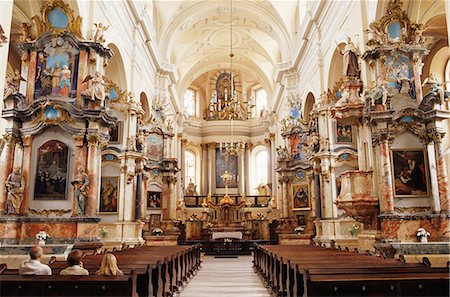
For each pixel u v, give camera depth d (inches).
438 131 421.1
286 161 885.8
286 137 896.9
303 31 776.9
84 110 453.4
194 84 1364.4
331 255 341.1
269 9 909.8
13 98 446.3
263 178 1295.5
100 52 485.4
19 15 542.3
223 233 942.4
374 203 430.3
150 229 824.9
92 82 462.9
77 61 472.7
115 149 647.1
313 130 715.4
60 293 192.7
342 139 642.8
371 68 460.4
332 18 633.0
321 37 701.9
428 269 217.3
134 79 708.0
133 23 704.4
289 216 875.4
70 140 454.9
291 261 272.7
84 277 196.4
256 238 1077.8
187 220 1079.0
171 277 346.9
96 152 456.8
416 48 450.6
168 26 917.8
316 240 646.5
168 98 992.9
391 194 414.6
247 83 1358.3
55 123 446.0
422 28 460.4
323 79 692.7
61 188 445.1
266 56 1121.4
